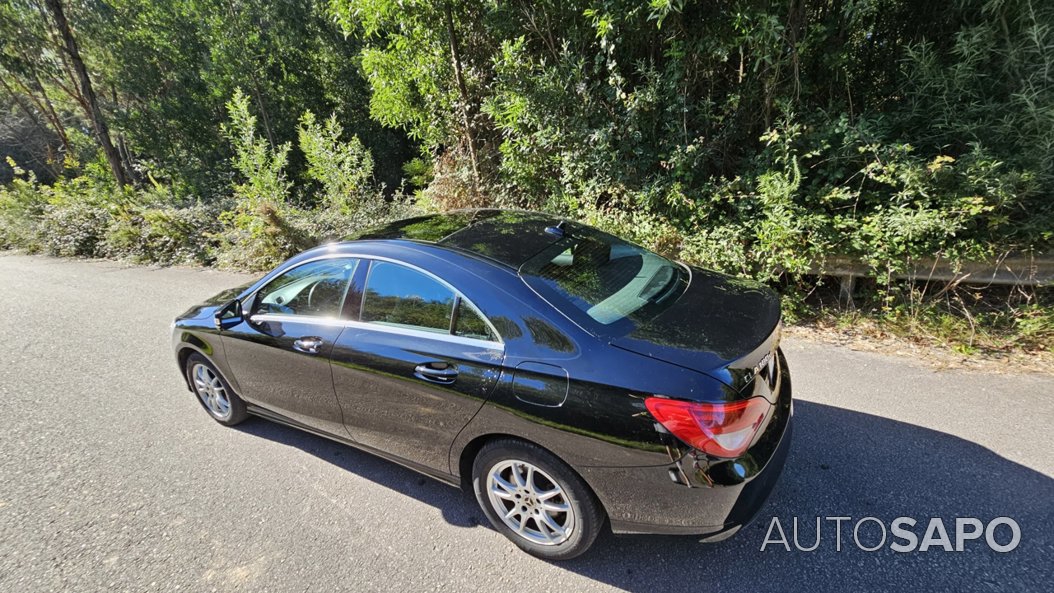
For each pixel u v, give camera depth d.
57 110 24.30
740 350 2.03
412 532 2.61
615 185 5.74
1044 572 2.08
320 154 9.45
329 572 2.39
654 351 2.02
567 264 2.52
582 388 2.03
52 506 2.99
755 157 5.22
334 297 2.88
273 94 19.67
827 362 3.91
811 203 4.80
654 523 2.05
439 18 7.41
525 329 2.21
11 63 17.17
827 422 3.14
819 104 5.43
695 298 2.44
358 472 3.12
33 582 2.45
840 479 2.67
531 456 2.21
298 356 2.95
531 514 2.34
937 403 3.25
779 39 4.61
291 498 2.92
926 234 4.23
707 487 1.89
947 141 4.46
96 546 2.65
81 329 6.19
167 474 3.22
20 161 29.44
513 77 6.43
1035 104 4.02
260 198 9.45
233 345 3.32
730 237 4.98
